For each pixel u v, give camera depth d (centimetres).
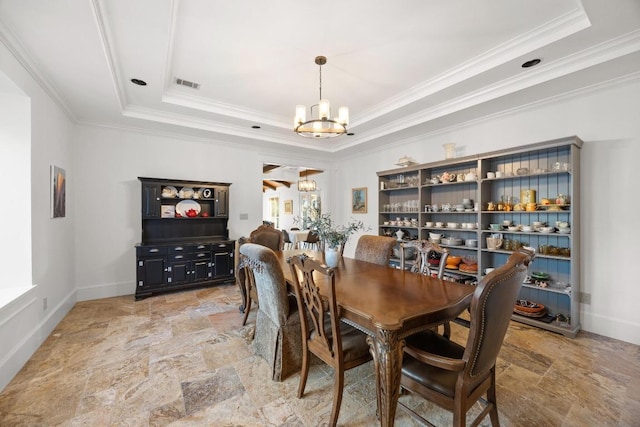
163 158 438
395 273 240
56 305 300
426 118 371
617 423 161
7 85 220
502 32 226
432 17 209
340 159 619
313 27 220
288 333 208
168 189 433
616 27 202
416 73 293
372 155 542
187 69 285
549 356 233
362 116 414
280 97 355
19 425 160
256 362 227
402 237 443
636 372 210
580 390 190
